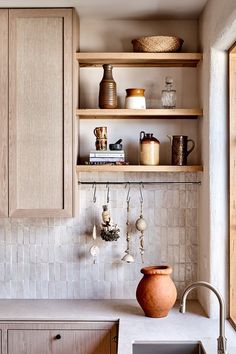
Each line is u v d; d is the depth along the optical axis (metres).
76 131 3.34
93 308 3.33
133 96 3.38
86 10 3.36
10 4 3.22
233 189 3.11
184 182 3.57
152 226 3.58
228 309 3.12
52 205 3.28
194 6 3.29
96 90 3.59
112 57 3.34
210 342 2.64
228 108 3.12
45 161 3.28
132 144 3.58
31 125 3.28
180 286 3.58
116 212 3.58
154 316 3.12
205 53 3.27
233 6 2.46
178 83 3.58
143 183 3.58
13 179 3.28
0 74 3.28
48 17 3.27
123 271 3.59
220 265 3.13
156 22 3.58
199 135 3.50
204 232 3.34
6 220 3.59
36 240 3.59
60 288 3.59
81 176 3.57
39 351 3.14
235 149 3.09
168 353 2.68
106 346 3.12
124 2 3.20
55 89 3.27
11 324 3.14
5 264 3.60
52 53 3.27
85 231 3.59
